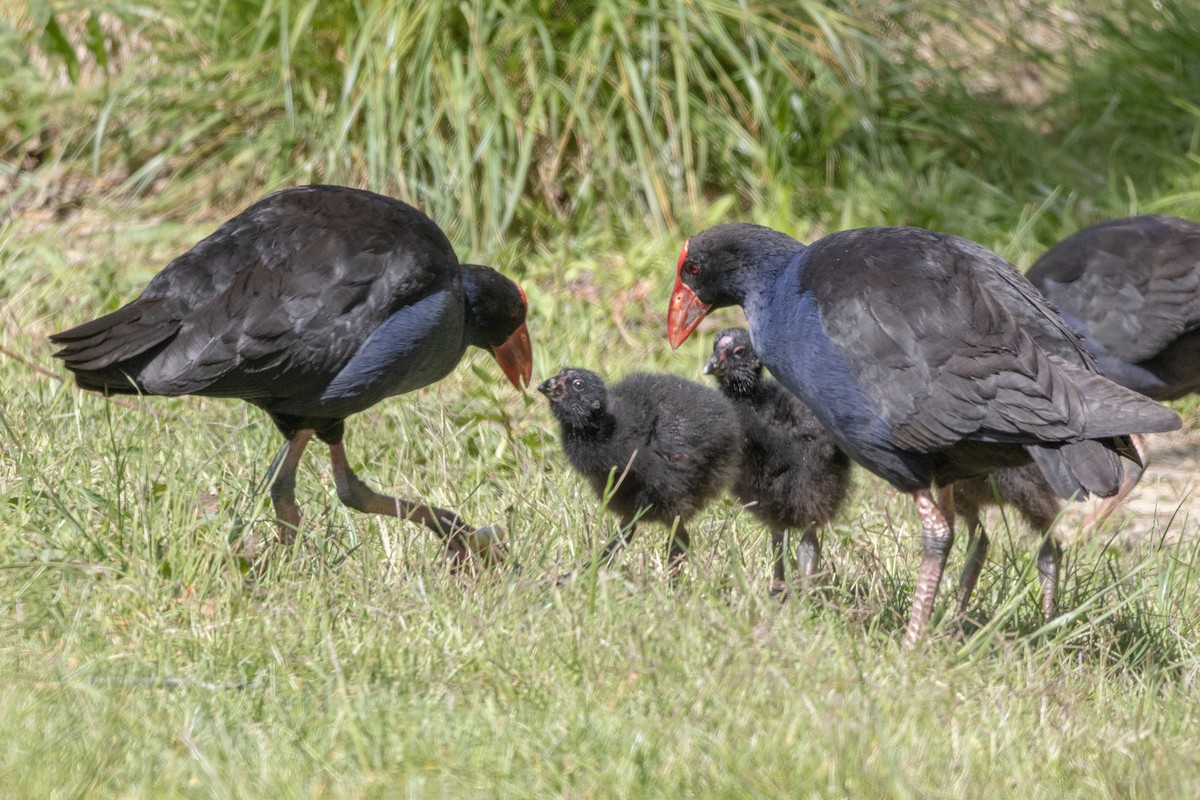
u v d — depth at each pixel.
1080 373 9.44
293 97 19.73
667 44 19.84
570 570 11.00
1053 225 20.12
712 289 11.22
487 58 18.89
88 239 18.86
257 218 10.90
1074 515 14.59
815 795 7.59
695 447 11.45
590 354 16.66
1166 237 13.91
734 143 19.48
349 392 10.86
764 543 12.34
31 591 9.66
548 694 8.86
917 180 20.33
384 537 11.33
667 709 8.62
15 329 15.94
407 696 8.79
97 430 12.65
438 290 11.16
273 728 8.24
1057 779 8.19
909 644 10.02
